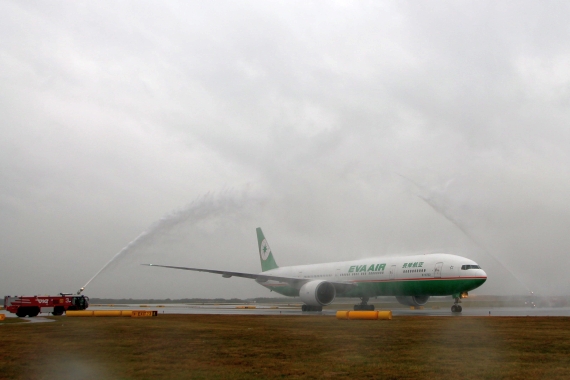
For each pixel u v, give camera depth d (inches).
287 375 503.8
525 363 562.9
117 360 601.9
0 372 522.9
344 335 877.8
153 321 1331.2
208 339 828.6
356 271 2117.4
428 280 1822.1
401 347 703.1
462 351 659.4
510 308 2351.1
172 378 491.2
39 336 893.2
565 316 1430.9
